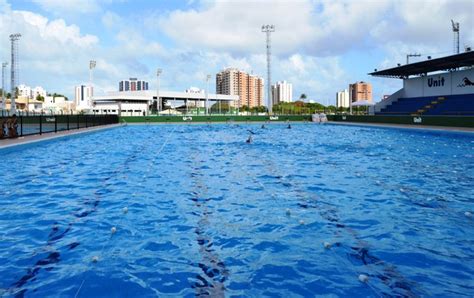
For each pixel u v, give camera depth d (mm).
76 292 3713
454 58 32875
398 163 12906
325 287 3846
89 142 21156
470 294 3680
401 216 6402
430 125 32094
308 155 15289
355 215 6457
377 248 4918
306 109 71250
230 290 3779
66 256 4621
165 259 4543
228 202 7363
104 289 3775
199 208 6902
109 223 5973
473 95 36781
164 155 15242
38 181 9594
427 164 12656
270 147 18609
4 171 11219
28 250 4820
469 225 5883
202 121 47500
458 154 15438
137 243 5082
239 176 10336
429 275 4109
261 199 7625
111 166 12195
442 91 40969
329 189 8617
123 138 24281
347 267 4332
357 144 20031
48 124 34375
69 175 10492
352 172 11031
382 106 47594
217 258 4582
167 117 46438
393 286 3861
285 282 3957
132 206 7035
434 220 6164
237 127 39000
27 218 6250
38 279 4000
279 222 6047
